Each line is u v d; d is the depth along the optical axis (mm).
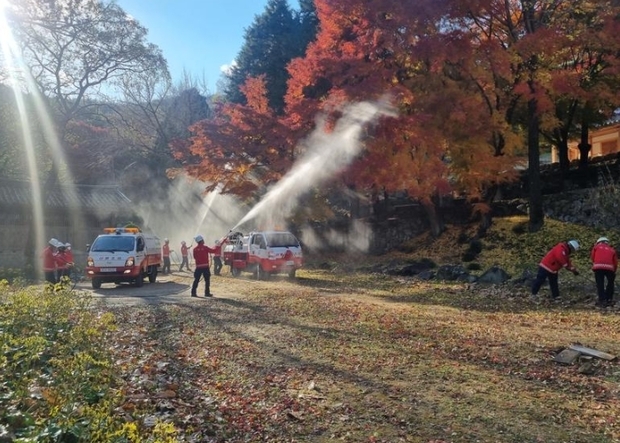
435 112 21922
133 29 31922
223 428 5488
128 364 7914
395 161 22406
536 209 23516
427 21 21438
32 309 9516
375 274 22719
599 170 26812
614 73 22328
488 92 23172
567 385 6879
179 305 14547
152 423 5293
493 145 23219
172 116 56375
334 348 8898
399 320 11523
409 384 6926
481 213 25125
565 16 22078
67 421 4090
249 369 7742
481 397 6414
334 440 5195
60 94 33125
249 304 14500
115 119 44562
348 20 24250
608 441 5117
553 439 5176
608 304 13203
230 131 29141
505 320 11484
